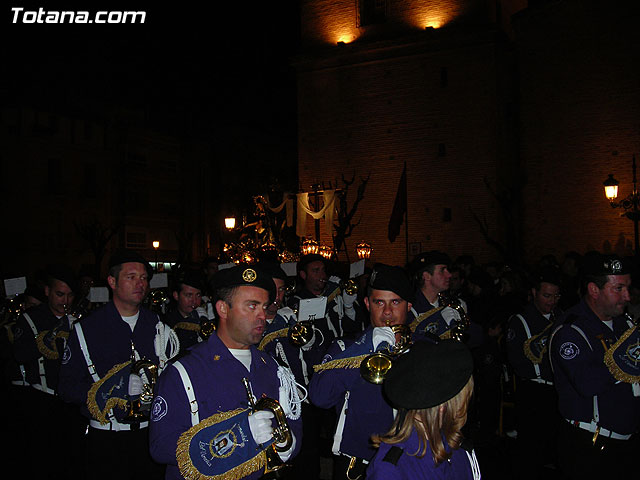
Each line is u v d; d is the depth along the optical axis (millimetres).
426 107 26469
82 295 10195
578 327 4723
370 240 27203
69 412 6555
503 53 26203
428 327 5781
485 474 7117
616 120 21703
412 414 2611
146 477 4773
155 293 7027
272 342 5852
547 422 6477
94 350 4801
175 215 44062
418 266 5957
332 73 28578
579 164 22344
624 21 21656
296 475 5629
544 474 7059
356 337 4426
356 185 27703
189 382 3311
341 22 28672
